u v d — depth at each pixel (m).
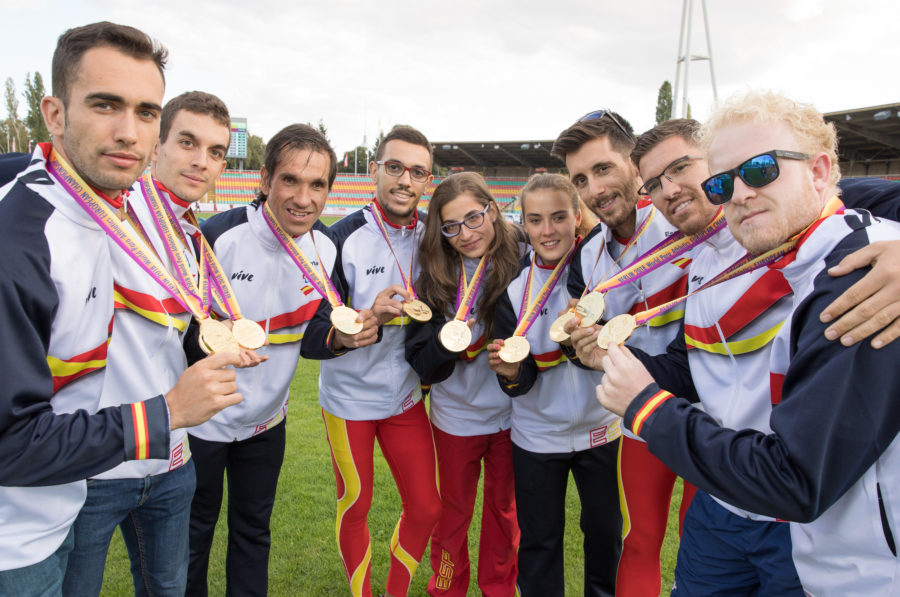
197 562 2.63
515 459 2.73
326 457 4.89
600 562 2.71
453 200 2.77
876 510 1.29
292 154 2.54
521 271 2.87
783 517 1.28
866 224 1.43
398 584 2.94
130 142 1.54
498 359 2.56
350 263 3.04
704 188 1.63
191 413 1.55
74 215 1.57
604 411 2.65
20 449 1.34
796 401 1.25
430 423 3.14
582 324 2.22
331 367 2.97
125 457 1.48
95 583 1.91
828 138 1.52
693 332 2.10
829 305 1.25
